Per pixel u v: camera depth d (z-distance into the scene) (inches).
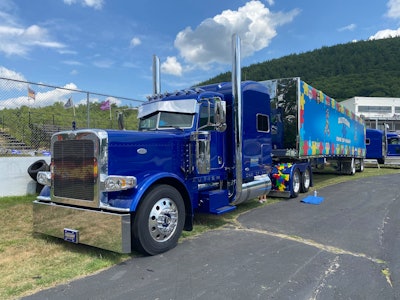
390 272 163.8
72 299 134.0
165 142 214.2
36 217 203.9
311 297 135.9
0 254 185.3
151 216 185.2
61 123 387.5
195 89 253.6
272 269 165.9
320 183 573.0
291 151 402.3
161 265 171.5
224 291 140.9
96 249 194.1
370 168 1018.7
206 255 187.0
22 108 378.3
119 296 136.5
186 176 229.5
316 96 466.9
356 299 134.9
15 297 135.5
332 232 238.8
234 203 272.1
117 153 184.4
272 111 415.2
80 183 185.5
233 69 257.4
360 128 832.3
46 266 168.4
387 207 338.6
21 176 349.1
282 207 340.8
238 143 260.4
